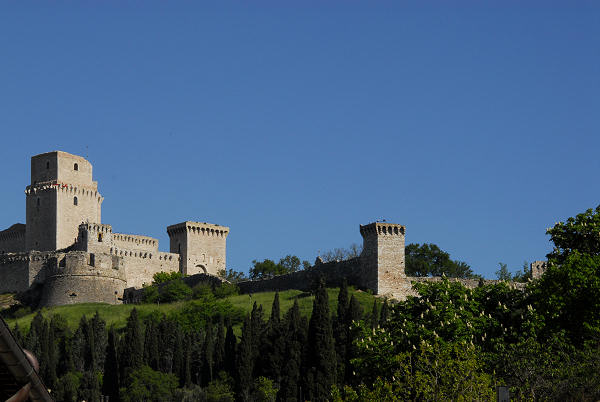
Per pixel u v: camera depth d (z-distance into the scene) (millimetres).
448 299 86250
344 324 131625
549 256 91000
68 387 138125
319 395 117688
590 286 80875
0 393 23594
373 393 69625
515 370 70750
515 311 83688
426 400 65562
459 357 68375
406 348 81688
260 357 134625
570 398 68688
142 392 136125
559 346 74750
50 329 150875
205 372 143875
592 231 88875
